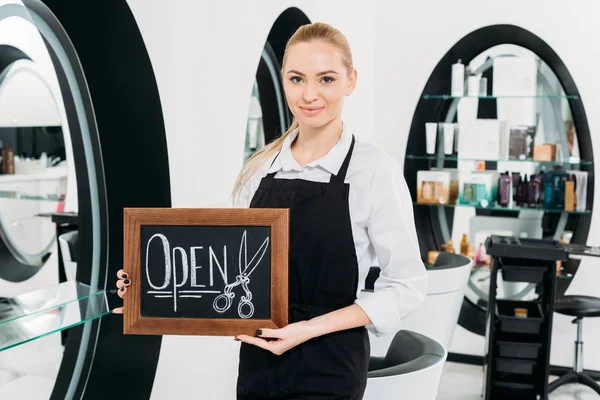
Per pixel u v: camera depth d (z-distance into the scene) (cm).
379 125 527
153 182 257
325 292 147
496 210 511
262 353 150
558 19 472
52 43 240
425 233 526
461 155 499
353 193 147
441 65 506
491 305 391
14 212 231
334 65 140
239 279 146
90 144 256
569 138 485
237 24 302
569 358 476
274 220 142
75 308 224
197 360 284
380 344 319
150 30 243
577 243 481
